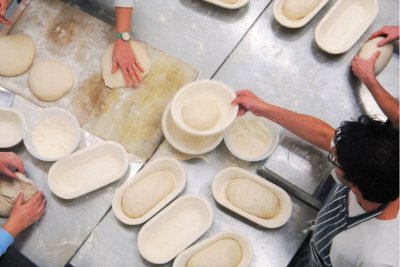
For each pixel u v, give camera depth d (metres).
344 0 1.52
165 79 1.50
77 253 1.31
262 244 1.31
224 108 1.28
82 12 1.58
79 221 1.34
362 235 0.97
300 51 1.54
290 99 1.48
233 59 1.53
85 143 1.43
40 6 1.58
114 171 1.39
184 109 1.26
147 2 1.60
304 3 1.50
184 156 1.41
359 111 1.46
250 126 1.43
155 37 1.55
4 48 1.49
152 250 1.29
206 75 1.51
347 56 1.52
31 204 1.30
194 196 1.31
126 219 1.29
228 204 1.32
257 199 1.30
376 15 1.51
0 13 1.43
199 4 1.60
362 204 0.99
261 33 1.56
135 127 1.45
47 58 1.53
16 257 1.53
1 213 1.32
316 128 1.26
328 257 1.14
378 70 1.44
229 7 1.54
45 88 1.46
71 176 1.38
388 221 0.94
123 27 1.46
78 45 1.54
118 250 1.31
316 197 1.32
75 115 1.46
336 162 0.98
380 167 0.82
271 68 1.52
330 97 1.48
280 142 1.39
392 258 0.92
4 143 1.39
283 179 1.31
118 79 1.48
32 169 1.39
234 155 1.39
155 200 1.30
